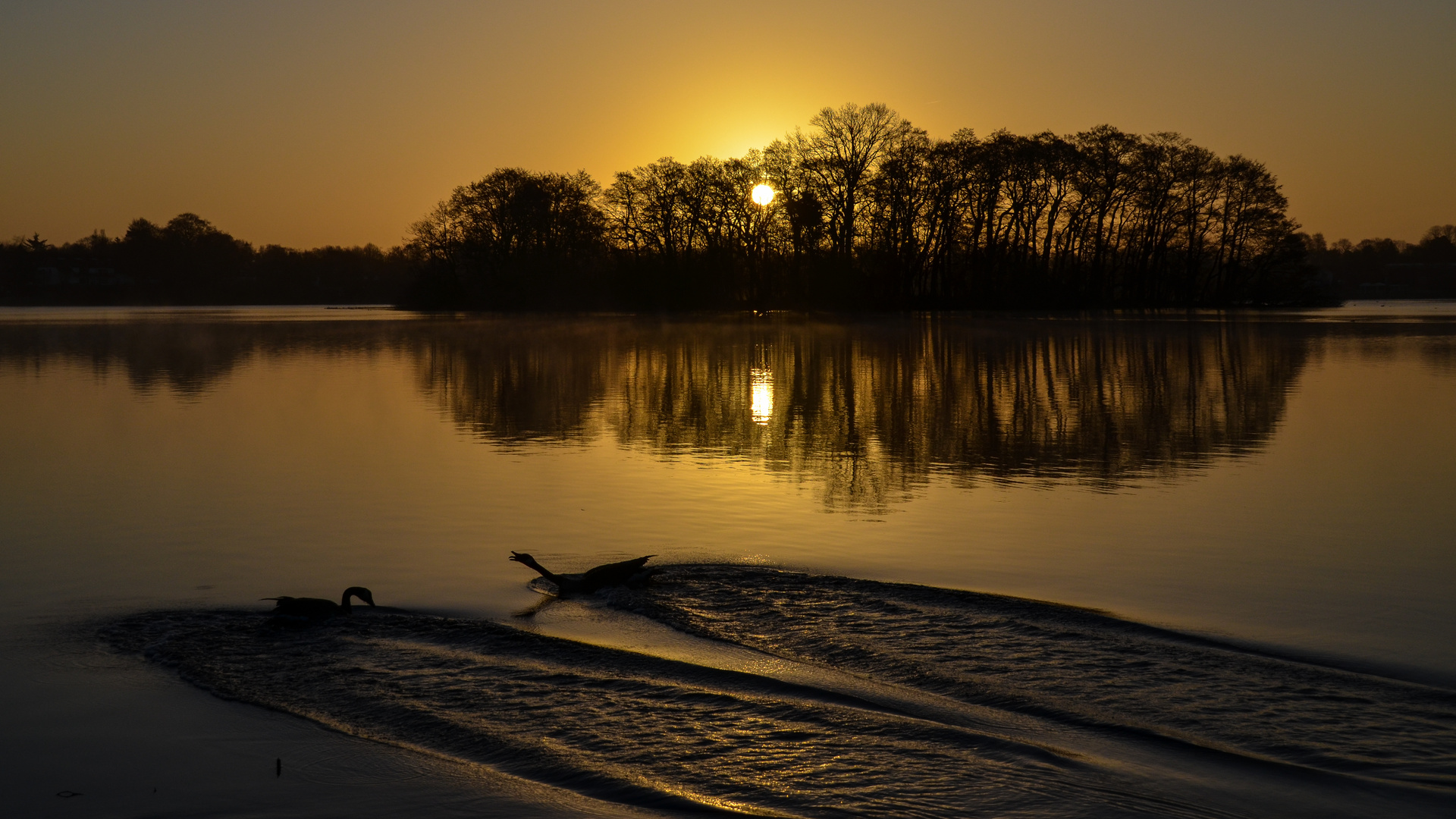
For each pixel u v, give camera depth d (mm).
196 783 6148
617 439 20484
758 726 6684
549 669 7715
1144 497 14203
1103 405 26141
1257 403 26031
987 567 10398
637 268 108562
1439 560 10617
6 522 12875
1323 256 179500
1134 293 107500
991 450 18844
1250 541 11516
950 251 101500
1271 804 5625
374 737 6680
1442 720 6566
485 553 11250
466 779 6137
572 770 6172
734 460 17844
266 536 12102
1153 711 6773
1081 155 93438
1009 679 7309
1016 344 53375
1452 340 53750
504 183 112312
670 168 106062
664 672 7609
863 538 11750
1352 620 8617
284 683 7531
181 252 198000
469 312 119938
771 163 97188
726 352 48656
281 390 30766
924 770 6074
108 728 6867
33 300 189750
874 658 7750
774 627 8484
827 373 36562
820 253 99625
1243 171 97312
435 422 23312
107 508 13758
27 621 8938
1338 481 15328
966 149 92750
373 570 10562
